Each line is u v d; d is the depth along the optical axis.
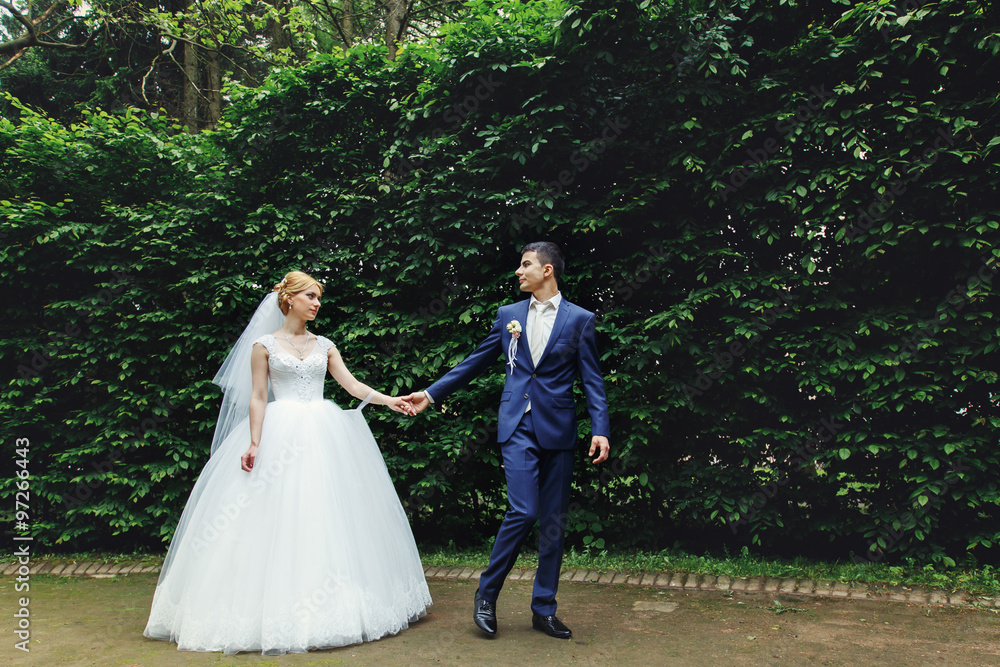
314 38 8.48
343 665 2.38
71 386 4.59
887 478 3.76
